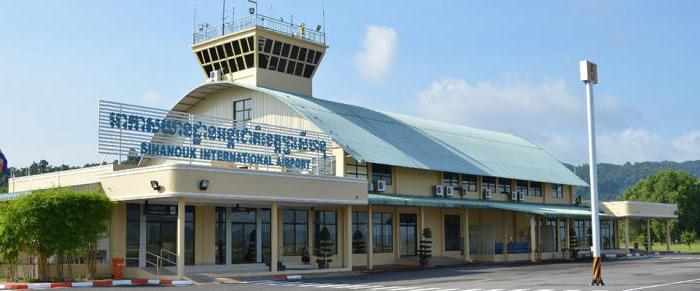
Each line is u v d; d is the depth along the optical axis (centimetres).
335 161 4791
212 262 4097
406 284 3266
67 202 3278
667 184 12100
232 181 3616
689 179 12038
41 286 3064
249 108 5275
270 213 4488
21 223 3200
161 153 3794
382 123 5722
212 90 5416
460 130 6819
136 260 3775
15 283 3173
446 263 5341
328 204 4297
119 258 3591
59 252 3238
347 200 4294
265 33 5591
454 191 5775
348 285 3228
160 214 3912
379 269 4619
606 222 7569
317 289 2967
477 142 6644
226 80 5688
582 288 2867
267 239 4444
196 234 4044
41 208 3222
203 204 4069
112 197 3684
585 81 3039
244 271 3944
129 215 3778
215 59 5828
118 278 3525
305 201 4003
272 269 3853
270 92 5103
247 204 4128
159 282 3378
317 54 6016
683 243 12200
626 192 13250
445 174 5722
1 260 3353
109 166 4134
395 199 4809
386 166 5197
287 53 5753
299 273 3928
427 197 5444
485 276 3812
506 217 6306
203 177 3491
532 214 5816
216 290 2941
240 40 5619
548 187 6969
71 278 3462
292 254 4522
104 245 3681
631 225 11819
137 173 3566
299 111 4922
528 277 3669
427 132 6128
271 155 4266
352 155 4709
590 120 3030
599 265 2997
